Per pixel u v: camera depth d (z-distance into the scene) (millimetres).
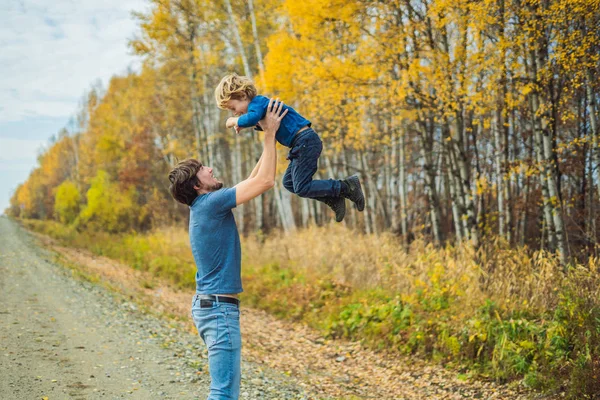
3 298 9922
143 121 31719
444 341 7504
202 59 20281
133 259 18469
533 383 6086
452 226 16703
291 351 8555
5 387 5035
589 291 6773
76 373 5656
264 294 12211
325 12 10055
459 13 8773
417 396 6375
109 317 8930
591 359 5754
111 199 28078
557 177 8945
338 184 3293
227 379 2793
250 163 26531
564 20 7770
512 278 7965
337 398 5879
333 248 12781
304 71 11250
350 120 11547
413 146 15438
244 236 20562
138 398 4996
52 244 25547
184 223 26078
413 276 9586
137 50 20266
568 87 8852
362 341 8703
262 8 16859
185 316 10414
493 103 9438
